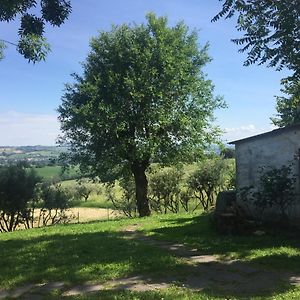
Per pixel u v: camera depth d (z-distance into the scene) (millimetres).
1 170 27859
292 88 16562
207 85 29109
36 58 11648
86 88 26672
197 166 34812
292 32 12492
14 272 9898
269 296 7496
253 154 16766
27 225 28469
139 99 26234
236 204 16359
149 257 11133
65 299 7688
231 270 9727
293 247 12023
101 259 11039
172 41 28391
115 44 27891
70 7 10852
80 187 41531
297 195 15125
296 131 15234
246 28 13578
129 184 33719
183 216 23125
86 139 27812
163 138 28266
